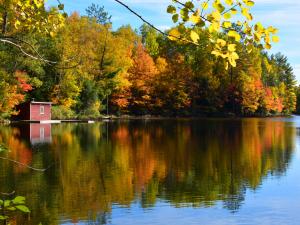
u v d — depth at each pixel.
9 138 26.11
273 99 81.06
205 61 67.06
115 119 55.72
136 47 66.94
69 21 52.00
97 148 22.42
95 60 56.94
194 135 31.36
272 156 20.25
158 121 51.75
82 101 52.81
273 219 9.58
